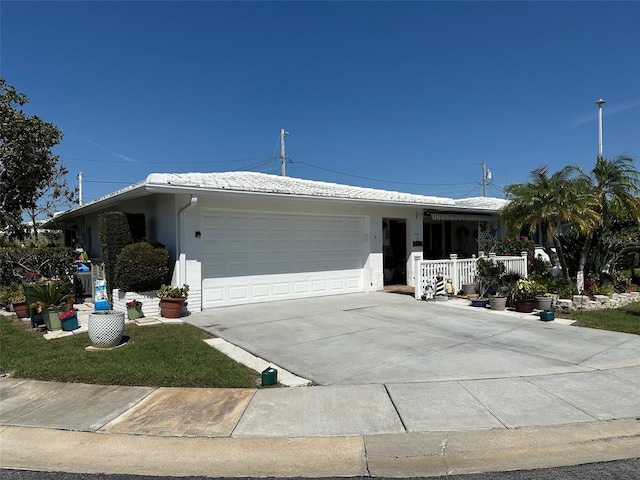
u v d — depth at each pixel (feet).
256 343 23.99
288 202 38.93
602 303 34.12
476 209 52.37
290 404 15.52
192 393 16.66
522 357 21.01
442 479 11.12
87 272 42.11
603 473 11.24
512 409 14.93
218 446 12.72
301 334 26.07
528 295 33.63
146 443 12.94
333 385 17.38
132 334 26.04
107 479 11.28
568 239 41.34
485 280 39.34
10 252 38.83
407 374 18.58
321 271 42.09
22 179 48.65
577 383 17.33
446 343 23.79
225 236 35.83
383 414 14.62
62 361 20.52
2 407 15.62
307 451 12.41
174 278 33.17
